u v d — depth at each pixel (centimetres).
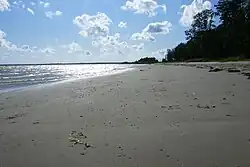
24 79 4653
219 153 601
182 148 642
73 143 722
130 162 579
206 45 9188
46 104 1431
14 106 1427
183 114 979
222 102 1160
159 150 638
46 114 1138
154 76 3091
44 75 6169
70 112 1147
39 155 648
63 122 969
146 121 911
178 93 1502
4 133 859
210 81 2039
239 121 848
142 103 1256
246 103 1115
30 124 970
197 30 9756
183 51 11581
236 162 552
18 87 2886
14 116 1138
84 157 620
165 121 895
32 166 588
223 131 754
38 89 2300
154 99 1350
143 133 777
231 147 632
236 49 7844
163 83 2147
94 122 941
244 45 7450
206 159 573
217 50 8781
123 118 973
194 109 1052
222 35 8494
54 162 602
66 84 2661
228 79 2106
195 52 10075
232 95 1322
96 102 1377
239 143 655
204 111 1008
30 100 1638
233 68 3372
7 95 1962
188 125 833
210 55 9019
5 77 5412
